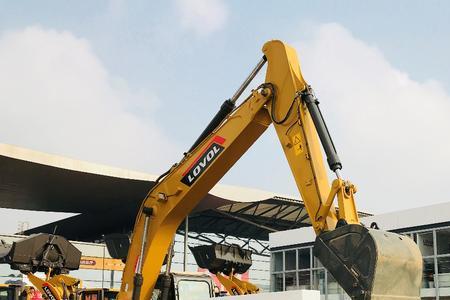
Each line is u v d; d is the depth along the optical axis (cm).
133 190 3244
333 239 669
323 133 746
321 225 723
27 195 3353
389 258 623
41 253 1198
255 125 909
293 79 824
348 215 694
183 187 1009
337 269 655
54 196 3397
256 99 895
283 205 3850
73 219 4206
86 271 3612
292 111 815
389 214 2353
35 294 1791
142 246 1035
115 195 3375
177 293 1124
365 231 638
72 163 2783
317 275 2638
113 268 3728
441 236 2167
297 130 799
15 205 3609
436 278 2153
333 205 719
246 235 4847
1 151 2533
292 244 2808
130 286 1058
